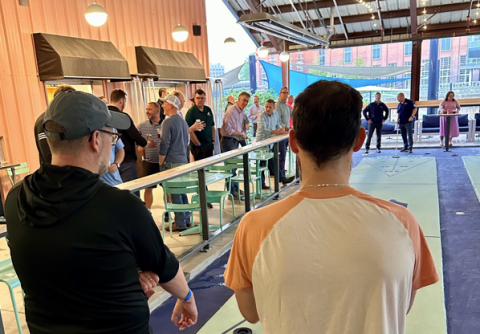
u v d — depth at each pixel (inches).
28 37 215.2
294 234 29.1
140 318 38.9
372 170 279.1
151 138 182.9
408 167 281.7
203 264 132.3
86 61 231.8
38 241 35.9
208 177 155.9
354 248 27.9
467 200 195.2
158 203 220.2
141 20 299.6
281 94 258.2
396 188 223.5
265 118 237.8
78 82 248.2
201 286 119.0
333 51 682.8
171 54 323.3
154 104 186.5
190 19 358.9
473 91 549.3
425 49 546.3
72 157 38.7
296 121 31.9
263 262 29.5
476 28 402.0
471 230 153.6
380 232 28.5
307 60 695.7
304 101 31.4
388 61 661.9
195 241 151.4
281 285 28.4
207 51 387.9
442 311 96.8
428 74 502.3
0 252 149.2
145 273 41.6
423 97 555.5
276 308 29.0
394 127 418.9
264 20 244.2
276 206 31.9
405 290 28.5
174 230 165.2
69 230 35.5
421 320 93.4
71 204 35.8
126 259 37.4
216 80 378.3
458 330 90.9
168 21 328.8
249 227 31.4
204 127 208.1
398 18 422.9
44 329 37.5
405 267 28.1
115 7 275.7
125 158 162.4
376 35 446.3
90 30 255.6
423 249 31.9
